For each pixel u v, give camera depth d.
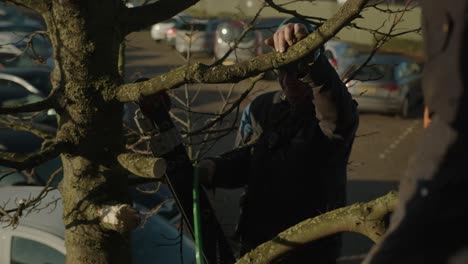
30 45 4.01
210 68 2.32
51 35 3.00
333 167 2.78
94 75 2.92
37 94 13.77
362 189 13.22
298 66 2.45
